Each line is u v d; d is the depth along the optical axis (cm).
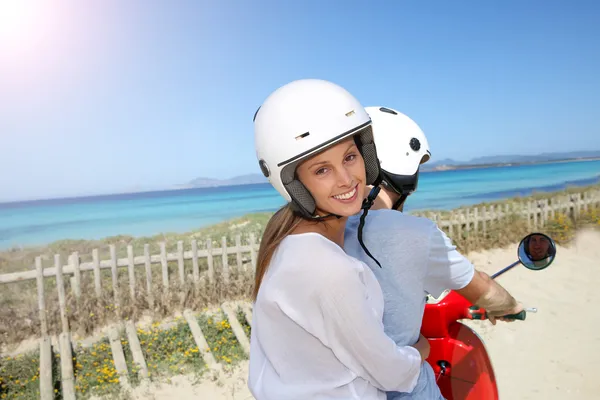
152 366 498
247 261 752
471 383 180
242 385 465
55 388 479
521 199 1602
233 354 523
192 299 651
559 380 450
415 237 137
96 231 3198
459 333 187
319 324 115
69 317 590
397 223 140
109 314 605
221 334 564
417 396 147
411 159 174
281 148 121
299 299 114
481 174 7181
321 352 119
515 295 677
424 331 186
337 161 121
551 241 181
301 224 127
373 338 116
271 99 131
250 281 685
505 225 962
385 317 139
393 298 139
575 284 712
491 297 154
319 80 132
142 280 684
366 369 122
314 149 117
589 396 421
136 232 2967
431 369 162
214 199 6531
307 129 119
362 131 132
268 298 119
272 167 126
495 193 3441
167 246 1070
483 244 909
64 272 600
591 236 941
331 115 120
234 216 3697
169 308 627
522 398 424
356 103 131
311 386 120
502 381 455
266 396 125
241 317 613
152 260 650
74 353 531
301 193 124
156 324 592
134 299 621
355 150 125
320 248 115
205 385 466
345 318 112
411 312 142
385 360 120
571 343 523
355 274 114
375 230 141
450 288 148
